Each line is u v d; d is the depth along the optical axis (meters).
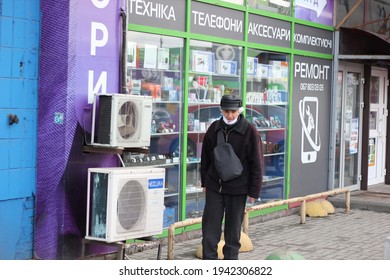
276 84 11.06
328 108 12.51
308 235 9.53
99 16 6.98
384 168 14.94
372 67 14.16
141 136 6.94
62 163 6.71
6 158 6.51
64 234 6.74
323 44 12.24
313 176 12.09
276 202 9.81
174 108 9.02
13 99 6.56
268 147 10.94
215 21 9.59
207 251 7.05
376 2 14.05
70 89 6.70
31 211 6.80
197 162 9.45
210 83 9.62
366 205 11.94
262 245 8.77
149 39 8.52
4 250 6.53
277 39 10.97
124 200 6.61
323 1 12.19
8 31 6.49
